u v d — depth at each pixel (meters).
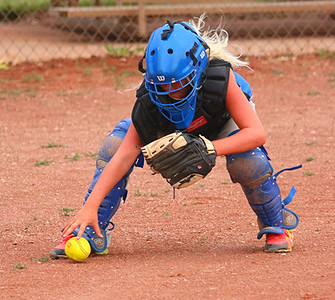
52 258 12.77
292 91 33.34
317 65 39.50
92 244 12.55
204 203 17.16
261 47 45.47
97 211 12.30
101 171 12.63
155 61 10.86
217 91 11.34
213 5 49.12
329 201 17.00
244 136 11.48
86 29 49.38
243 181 12.30
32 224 15.49
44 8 59.50
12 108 30.27
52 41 48.00
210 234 14.51
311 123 26.69
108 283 11.09
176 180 11.37
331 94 32.44
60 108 30.28
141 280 11.18
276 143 23.61
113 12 47.66
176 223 15.47
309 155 21.94
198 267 11.89
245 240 13.99
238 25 53.41
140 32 47.38
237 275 11.34
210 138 12.28
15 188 18.84
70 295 10.57
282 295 10.32
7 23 56.81
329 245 13.31
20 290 10.87
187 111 11.32
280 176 19.55
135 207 16.89
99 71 37.94
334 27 52.19
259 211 12.70
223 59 11.77
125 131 12.63
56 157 22.41
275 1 53.97
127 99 32.03
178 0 49.41
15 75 37.03
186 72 10.84
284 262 12.11
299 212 16.11
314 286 10.70
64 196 18.02
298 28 52.41
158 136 11.78
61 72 37.66
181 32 11.09
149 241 14.05
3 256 13.04
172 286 10.83
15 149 23.56
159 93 10.94
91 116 28.80
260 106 30.23
